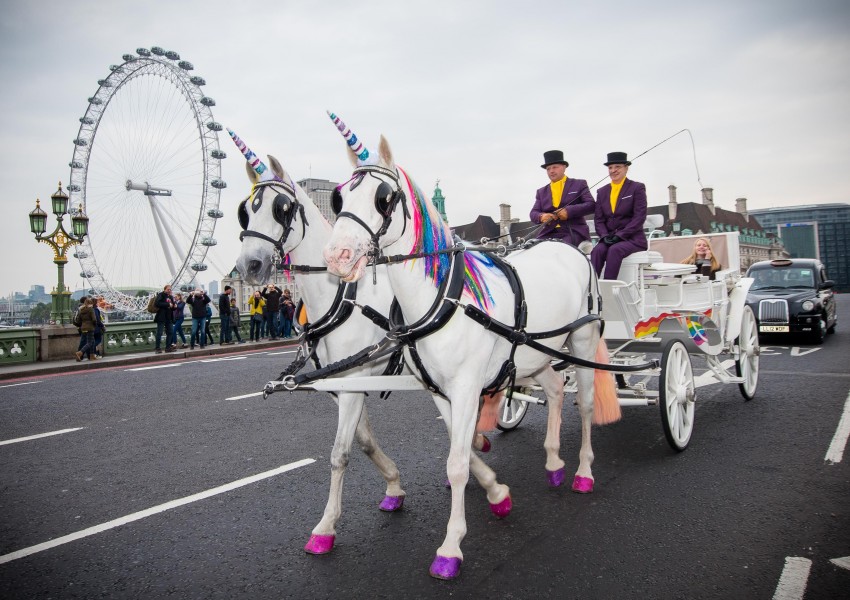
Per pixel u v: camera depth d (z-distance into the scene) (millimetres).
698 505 4277
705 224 78938
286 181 4156
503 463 5445
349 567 3555
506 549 3705
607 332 5688
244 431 6852
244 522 4273
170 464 5695
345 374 4105
